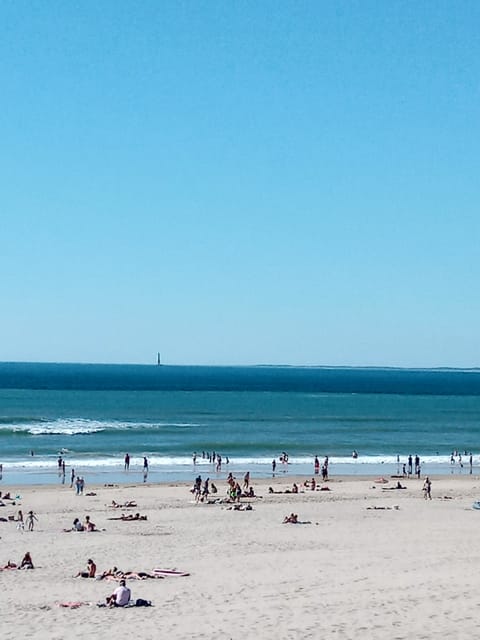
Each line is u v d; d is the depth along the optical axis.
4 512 43.22
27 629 17.17
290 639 15.68
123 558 27.73
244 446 84.06
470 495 51.31
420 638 15.58
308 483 56.00
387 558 26.27
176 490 52.88
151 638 16.14
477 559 25.75
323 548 29.56
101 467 66.56
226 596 20.23
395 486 56.06
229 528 36.03
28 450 77.88
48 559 27.84
